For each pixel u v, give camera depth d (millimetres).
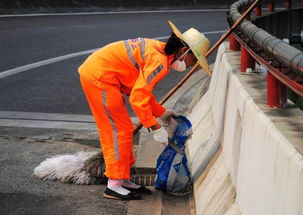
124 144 4871
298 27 12211
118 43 4777
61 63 11312
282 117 3518
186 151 6027
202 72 10344
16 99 8500
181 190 5059
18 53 12312
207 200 4445
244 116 4020
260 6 9258
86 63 4828
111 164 4895
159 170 5051
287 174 2820
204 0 24078
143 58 4652
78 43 13719
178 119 5055
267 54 3943
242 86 4453
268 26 10031
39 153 6117
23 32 15352
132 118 7508
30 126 7137
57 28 16281
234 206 3850
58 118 7543
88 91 4812
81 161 5359
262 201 3191
